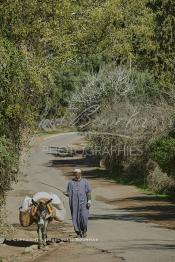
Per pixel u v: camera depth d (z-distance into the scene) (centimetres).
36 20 2980
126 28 3697
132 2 3738
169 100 6819
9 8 2858
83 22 3350
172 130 5631
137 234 2902
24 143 2989
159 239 2681
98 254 2220
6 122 2831
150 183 6072
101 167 8481
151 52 8444
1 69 2695
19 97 2730
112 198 5450
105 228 3200
